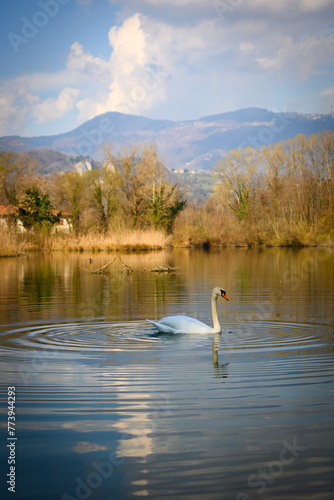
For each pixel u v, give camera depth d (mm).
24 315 14500
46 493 4695
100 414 6422
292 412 6457
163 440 5680
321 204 61625
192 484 4805
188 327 11789
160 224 60219
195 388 7441
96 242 53094
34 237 53594
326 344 10508
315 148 61031
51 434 5844
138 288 21703
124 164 60094
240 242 61875
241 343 10641
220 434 5820
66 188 65250
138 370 8461
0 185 63844
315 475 4938
